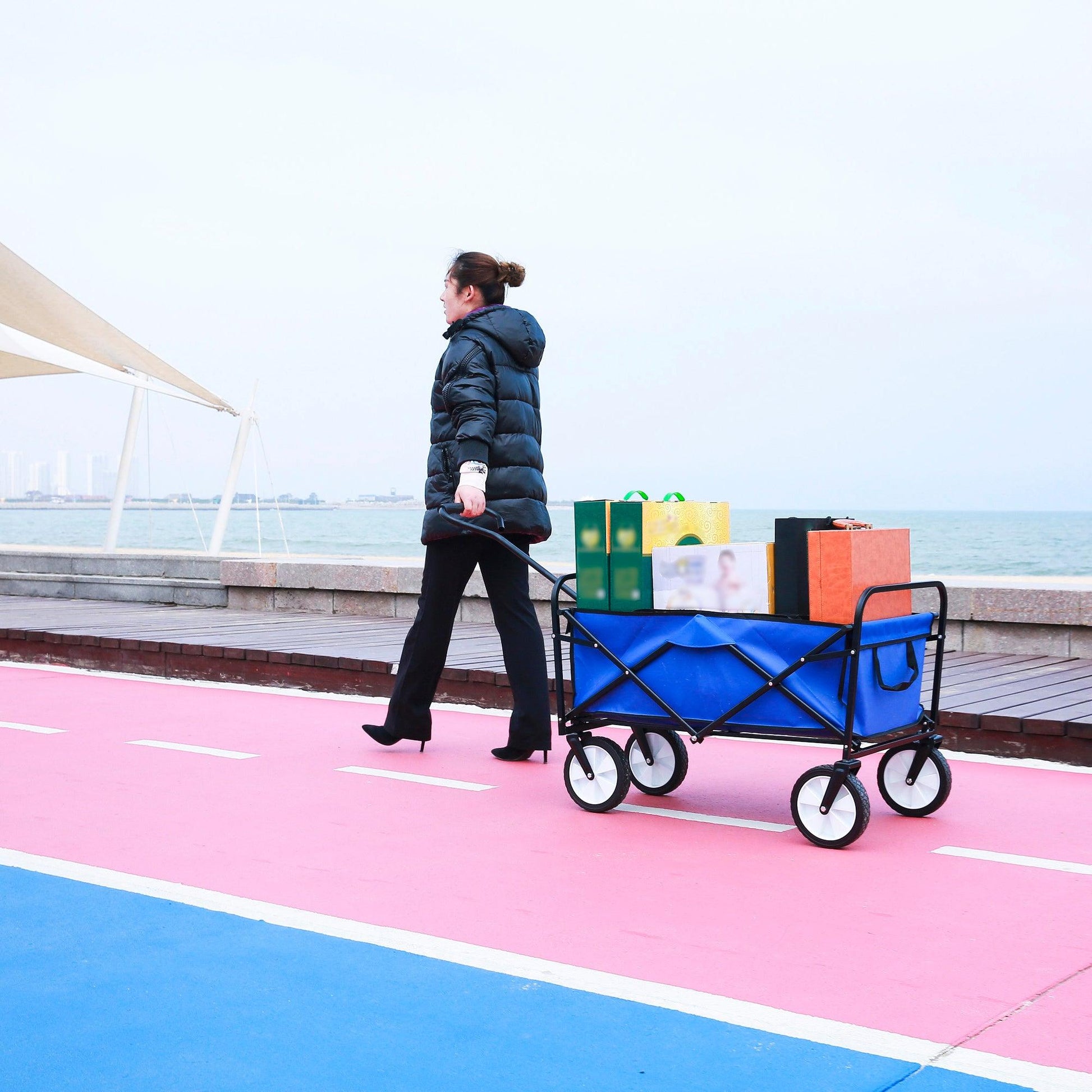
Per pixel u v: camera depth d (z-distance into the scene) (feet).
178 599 43.42
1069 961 10.82
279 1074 8.63
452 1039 9.20
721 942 11.30
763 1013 9.66
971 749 19.92
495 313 18.37
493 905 12.39
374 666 26.55
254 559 43.70
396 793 17.48
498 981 10.32
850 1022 9.50
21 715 24.45
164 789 17.75
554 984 10.27
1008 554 287.89
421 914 12.12
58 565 47.29
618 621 15.88
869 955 10.96
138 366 55.47
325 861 13.98
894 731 15.24
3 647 33.81
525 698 19.49
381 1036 9.25
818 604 14.61
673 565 15.61
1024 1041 9.13
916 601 29.63
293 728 22.90
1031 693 22.36
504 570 19.38
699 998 9.97
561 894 12.75
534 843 14.78
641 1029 9.37
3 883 13.07
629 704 16.07
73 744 21.26
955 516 651.66
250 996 10.00
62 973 10.48
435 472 18.71
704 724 15.48
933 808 15.79
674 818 16.06
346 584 39.22
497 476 18.62
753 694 14.97
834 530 14.89
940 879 13.29
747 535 388.37
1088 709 20.36
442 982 10.30
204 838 14.99
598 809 16.26
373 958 10.86
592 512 16.12
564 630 32.30
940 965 10.72
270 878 13.33
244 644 29.96
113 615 38.86
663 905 12.42
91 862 13.93
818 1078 8.55
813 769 14.60
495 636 32.14
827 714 14.53
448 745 21.21
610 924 11.82
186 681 29.58
